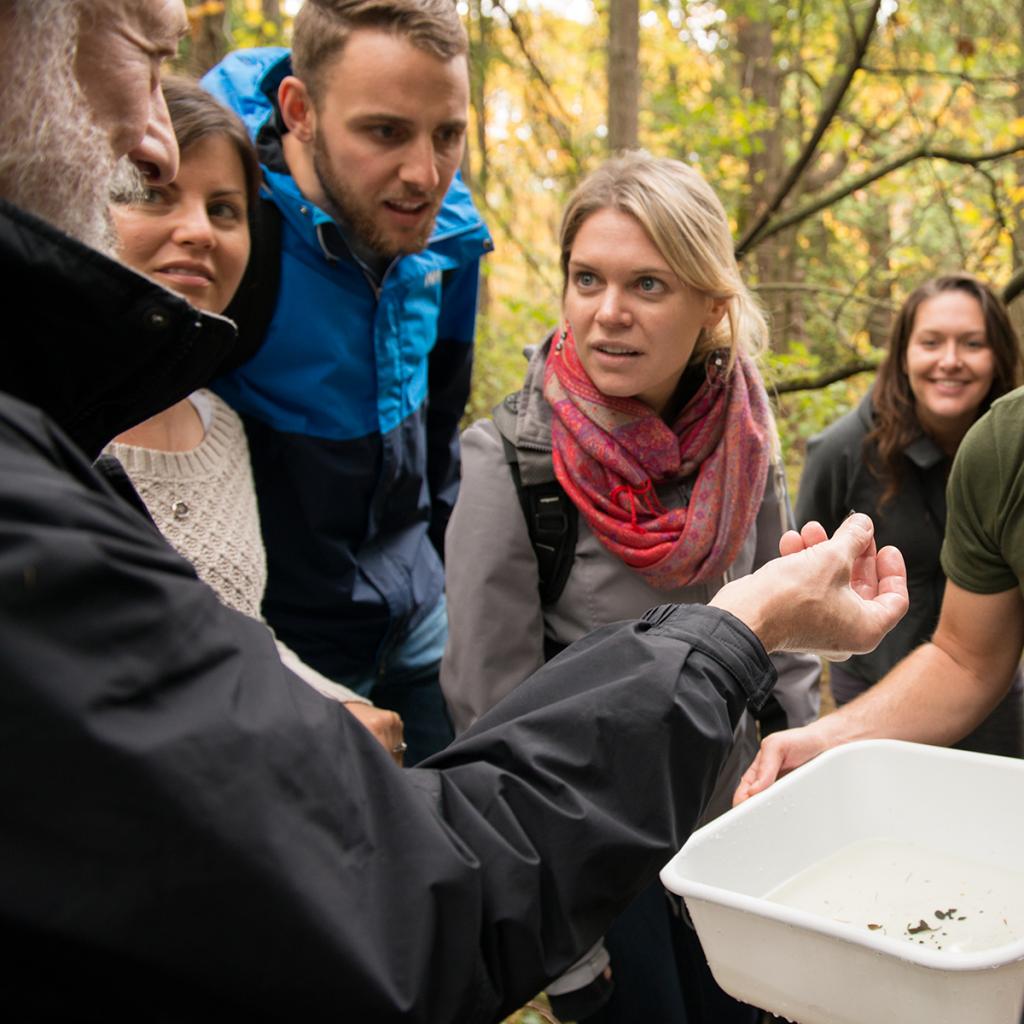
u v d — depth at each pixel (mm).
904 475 2832
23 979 670
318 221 2072
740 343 2010
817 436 3053
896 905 1195
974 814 1297
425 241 2215
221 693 716
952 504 1712
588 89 10156
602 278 1846
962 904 1187
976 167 5328
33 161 818
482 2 6531
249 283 2055
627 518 1860
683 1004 1946
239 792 691
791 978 1045
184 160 1802
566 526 1893
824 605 1077
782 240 8336
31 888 633
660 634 961
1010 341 2785
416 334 2293
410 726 2510
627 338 1833
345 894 732
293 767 728
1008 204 5742
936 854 1294
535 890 836
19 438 692
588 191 1893
